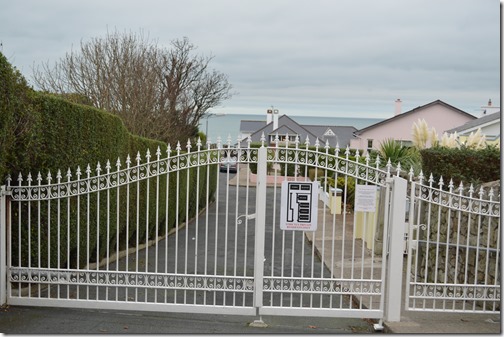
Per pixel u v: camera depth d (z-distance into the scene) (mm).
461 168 9062
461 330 6012
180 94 30469
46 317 6191
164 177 13180
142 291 7996
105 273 6383
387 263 6309
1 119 5668
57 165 7258
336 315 6195
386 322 6203
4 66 5695
